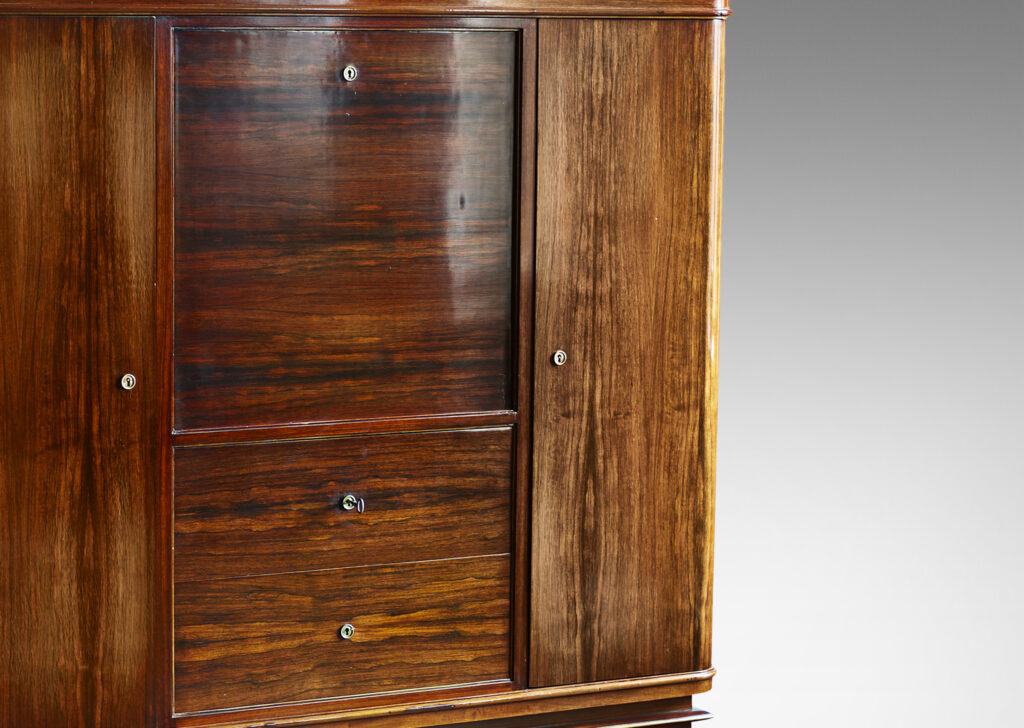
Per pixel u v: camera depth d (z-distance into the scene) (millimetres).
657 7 3000
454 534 3059
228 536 2924
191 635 2928
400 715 3064
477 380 3037
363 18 2869
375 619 3035
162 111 2779
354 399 2967
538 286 3021
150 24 2754
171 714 2932
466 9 2902
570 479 3102
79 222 2770
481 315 3020
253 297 2885
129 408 2838
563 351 3057
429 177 2951
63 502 2828
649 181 3061
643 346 3107
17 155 2727
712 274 3131
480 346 3027
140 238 2801
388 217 2939
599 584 3154
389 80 2902
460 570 3072
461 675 3104
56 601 2850
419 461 3014
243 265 2871
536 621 3123
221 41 2803
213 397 2885
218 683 2957
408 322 2979
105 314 2805
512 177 2998
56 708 2875
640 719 3262
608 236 3051
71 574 2850
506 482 3076
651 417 3135
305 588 2982
